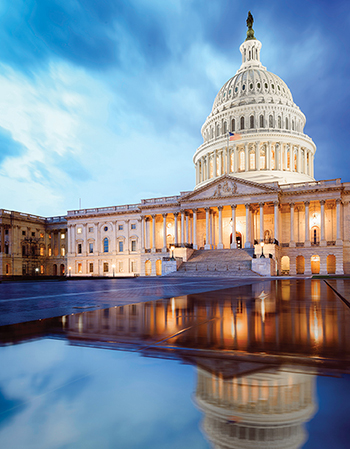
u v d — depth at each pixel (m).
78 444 2.74
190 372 4.55
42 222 108.38
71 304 13.32
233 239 74.81
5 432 2.94
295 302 13.51
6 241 97.38
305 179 93.19
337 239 70.81
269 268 57.06
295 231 77.88
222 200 76.88
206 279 43.38
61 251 107.75
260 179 89.06
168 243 89.88
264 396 3.72
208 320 8.93
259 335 6.98
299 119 103.12
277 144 93.81
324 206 75.12
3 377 4.38
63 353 5.55
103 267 96.44
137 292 19.84
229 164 96.75
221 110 105.19
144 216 89.31
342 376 4.38
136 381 4.21
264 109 97.50
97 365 4.88
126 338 6.70
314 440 2.76
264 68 113.94
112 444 2.73
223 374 4.46
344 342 6.33
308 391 3.86
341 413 3.28
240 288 23.28
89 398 3.69
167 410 3.40
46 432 2.96
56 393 3.84
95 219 98.81
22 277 77.25
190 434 2.90
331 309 11.18
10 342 6.38
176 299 15.04
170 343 6.26
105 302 13.98
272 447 2.62
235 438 2.80
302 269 75.19
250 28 120.00
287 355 5.39
